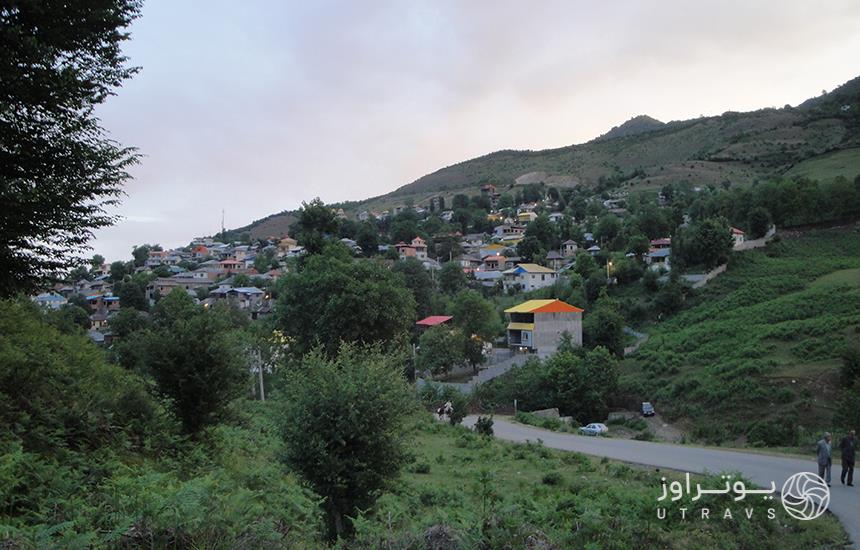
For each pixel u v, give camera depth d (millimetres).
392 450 9836
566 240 107312
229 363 13953
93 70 11086
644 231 88625
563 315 57531
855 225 64188
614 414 40656
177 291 54031
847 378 31250
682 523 10539
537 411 40469
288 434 9586
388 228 150375
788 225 68312
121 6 11406
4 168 10156
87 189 10781
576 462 19641
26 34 9953
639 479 16297
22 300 17922
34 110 10297
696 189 132250
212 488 7637
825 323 39344
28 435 8977
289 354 37062
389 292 34812
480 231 148000
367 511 9188
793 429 29219
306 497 9938
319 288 34750
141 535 5777
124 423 11883
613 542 9234
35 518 6387
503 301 79875
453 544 7449
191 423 13578
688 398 37531
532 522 9375
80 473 8086
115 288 96312
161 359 13398
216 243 172250
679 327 52625
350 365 10281
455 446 23656
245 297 88125
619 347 50594
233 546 6172
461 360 54281
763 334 41312
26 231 10125
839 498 12672
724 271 61062
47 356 12492
